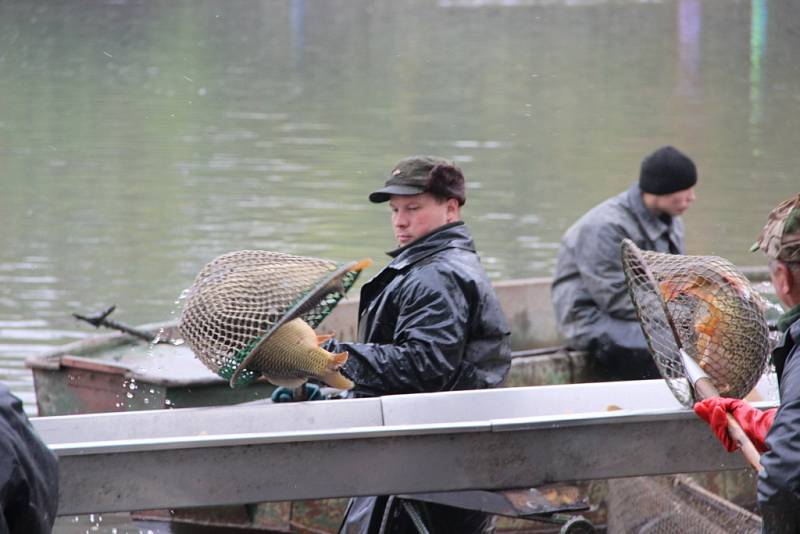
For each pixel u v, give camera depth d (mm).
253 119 55125
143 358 19016
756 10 105250
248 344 11047
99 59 76625
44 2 105062
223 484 10266
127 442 10008
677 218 20422
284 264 11422
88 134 50938
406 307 12234
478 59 80438
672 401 12570
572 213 36625
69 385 18359
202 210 36938
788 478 8281
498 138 50625
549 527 16828
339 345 12094
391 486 10609
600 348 20062
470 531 12414
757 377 11234
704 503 13477
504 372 12703
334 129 52531
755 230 34500
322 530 16719
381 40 91375
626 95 64188
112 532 17156
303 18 104750
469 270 12375
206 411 11945
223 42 88062
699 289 11234
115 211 37031
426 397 11961
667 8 112500
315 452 10414
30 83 66000
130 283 29094
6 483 6965
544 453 10875
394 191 12477
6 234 34062
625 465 11031
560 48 86312
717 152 47000
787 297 9273
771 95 63406
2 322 25703
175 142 49094
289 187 40281
